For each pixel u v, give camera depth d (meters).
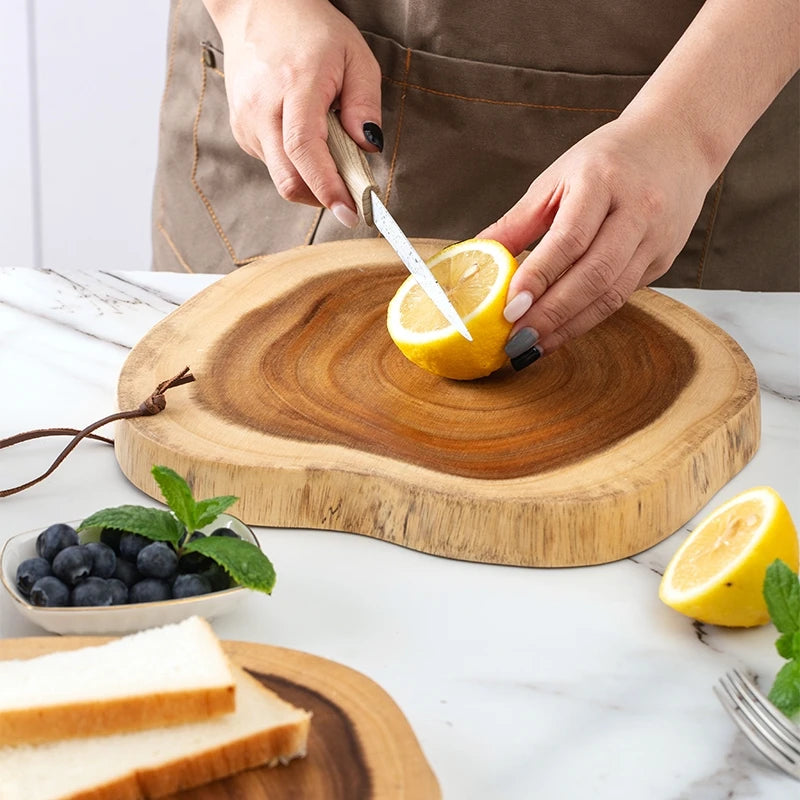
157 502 1.06
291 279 1.24
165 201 1.49
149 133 2.18
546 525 1.01
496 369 1.14
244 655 0.91
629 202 1.12
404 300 1.15
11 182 2.21
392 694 0.93
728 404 1.11
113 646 0.90
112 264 2.29
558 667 0.95
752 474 1.10
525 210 1.16
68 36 2.09
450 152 1.35
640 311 1.22
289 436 1.06
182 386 1.11
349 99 1.23
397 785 0.86
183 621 0.92
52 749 0.86
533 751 0.91
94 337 1.23
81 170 2.21
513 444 1.07
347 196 1.20
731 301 1.33
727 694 0.92
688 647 0.97
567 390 1.13
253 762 0.87
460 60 1.32
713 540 0.99
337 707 0.89
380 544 1.03
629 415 1.10
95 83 2.13
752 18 1.17
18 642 0.91
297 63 1.23
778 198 1.39
